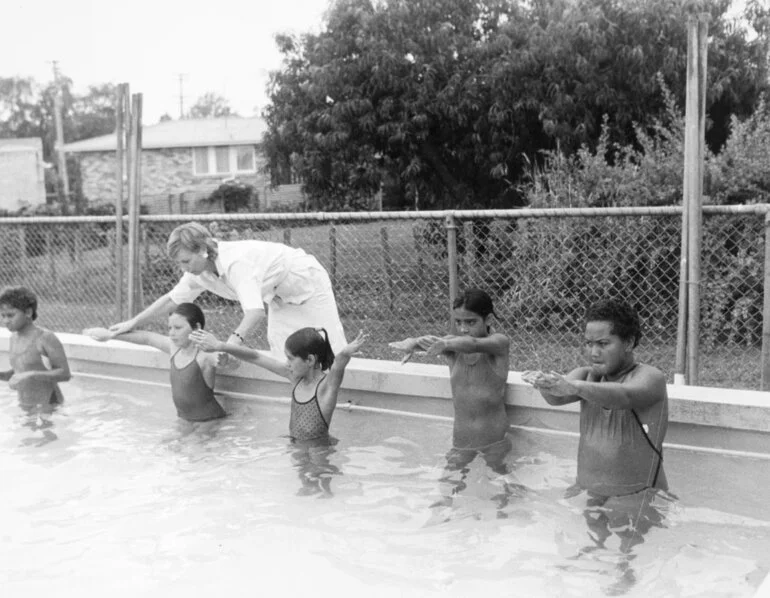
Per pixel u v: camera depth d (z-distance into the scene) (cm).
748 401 416
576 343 748
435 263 860
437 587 310
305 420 475
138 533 365
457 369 455
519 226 790
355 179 1197
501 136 1120
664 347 747
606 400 354
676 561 322
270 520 375
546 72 1052
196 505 394
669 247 745
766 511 365
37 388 564
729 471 405
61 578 326
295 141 1247
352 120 1158
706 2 1005
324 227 901
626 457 375
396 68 1120
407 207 1271
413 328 827
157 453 468
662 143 959
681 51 1004
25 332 573
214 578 323
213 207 2681
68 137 4619
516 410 467
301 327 529
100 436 501
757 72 1049
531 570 320
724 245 739
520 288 788
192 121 3312
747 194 769
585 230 757
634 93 1037
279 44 1254
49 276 1057
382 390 512
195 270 488
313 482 418
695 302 512
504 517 369
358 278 862
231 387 566
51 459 462
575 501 379
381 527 365
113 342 624
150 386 595
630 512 365
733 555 326
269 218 634
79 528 372
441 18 1162
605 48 1006
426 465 436
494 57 1126
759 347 739
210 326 862
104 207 2555
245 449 470
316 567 329
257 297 488
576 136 1048
